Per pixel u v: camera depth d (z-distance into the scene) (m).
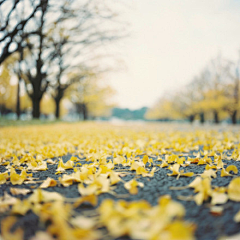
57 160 3.38
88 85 32.41
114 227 1.03
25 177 2.14
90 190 1.58
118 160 2.75
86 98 34.34
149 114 66.25
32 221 1.22
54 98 24.42
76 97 34.88
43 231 1.11
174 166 2.20
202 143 5.02
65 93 29.33
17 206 1.29
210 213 1.26
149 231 0.97
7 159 3.58
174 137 6.22
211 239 1.00
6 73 21.31
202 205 1.38
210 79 33.81
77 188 1.83
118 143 5.24
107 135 7.40
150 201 1.47
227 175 2.07
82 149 4.45
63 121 23.17
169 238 0.89
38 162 2.97
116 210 1.13
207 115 40.00
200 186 1.51
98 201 1.49
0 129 10.95
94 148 4.11
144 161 2.74
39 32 11.64
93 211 1.33
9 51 11.05
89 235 0.97
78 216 1.26
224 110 32.09
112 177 1.88
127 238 1.01
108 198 1.55
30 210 1.37
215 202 1.38
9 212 1.35
